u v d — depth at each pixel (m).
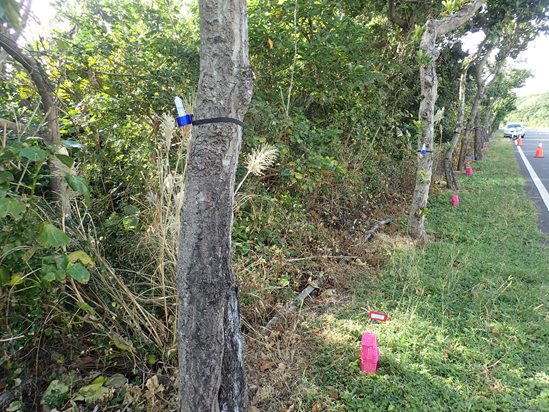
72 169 2.26
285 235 4.91
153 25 4.23
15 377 2.16
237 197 4.34
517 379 2.70
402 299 3.83
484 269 4.51
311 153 4.73
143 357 2.60
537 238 5.63
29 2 2.09
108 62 4.09
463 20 5.25
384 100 7.46
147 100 4.07
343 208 6.38
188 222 1.75
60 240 1.83
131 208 3.33
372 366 2.73
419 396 2.53
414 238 5.69
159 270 2.96
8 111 3.01
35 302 2.11
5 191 1.77
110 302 2.63
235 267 3.59
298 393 2.56
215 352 1.88
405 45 7.55
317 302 3.88
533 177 11.21
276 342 3.09
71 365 2.45
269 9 4.91
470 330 3.29
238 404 2.14
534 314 3.50
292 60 5.28
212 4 1.56
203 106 1.69
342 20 4.98
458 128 9.42
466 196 8.48
